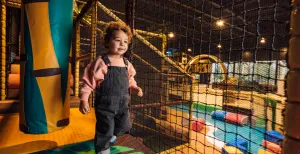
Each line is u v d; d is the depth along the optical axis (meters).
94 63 1.92
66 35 2.23
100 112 1.91
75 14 5.57
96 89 1.94
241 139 5.47
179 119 6.24
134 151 2.33
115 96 1.92
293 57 0.87
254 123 6.49
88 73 1.92
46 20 2.10
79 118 3.66
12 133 2.80
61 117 2.23
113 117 1.96
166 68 5.48
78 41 5.58
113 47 1.95
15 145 2.40
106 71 1.91
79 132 2.91
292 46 0.88
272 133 3.98
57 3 2.14
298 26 0.86
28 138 2.63
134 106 3.97
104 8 4.22
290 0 1.04
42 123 2.13
